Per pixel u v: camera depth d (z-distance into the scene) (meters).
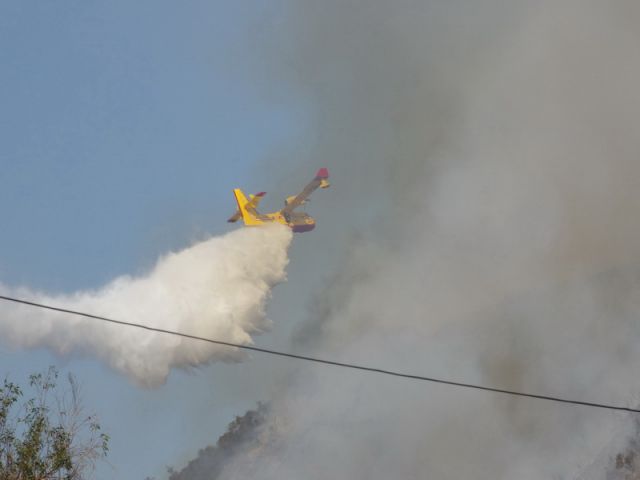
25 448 25.88
